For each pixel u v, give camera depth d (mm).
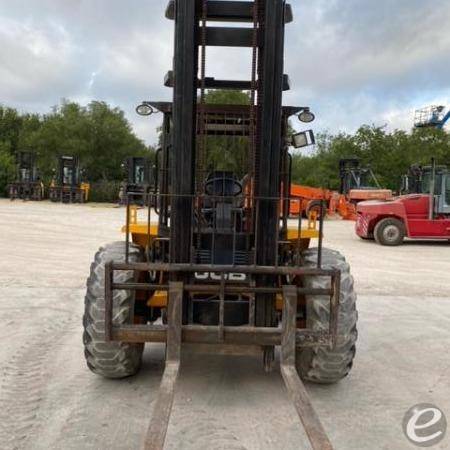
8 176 42531
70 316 6355
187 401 4039
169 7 4051
